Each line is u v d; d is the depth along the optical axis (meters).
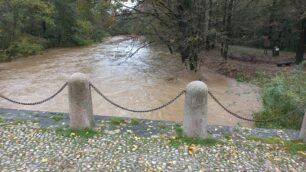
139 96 9.39
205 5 12.16
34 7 21.73
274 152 4.23
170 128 4.98
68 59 17.69
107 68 14.46
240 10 15.19
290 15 15.62
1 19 18.31
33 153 4.04
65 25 26.58
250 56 18.09
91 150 4.16
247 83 11.20
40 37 24.50
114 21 13.54
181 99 9.12
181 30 12.71
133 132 4.79
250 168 3.79
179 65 14.95
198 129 4.50
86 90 4.68
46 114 5.53
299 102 6.01
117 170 3.67
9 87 10.42
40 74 12.88
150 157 4.00
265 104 7.11
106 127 4.96
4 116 5.38
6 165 3.72
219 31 13.38
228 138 4.64
